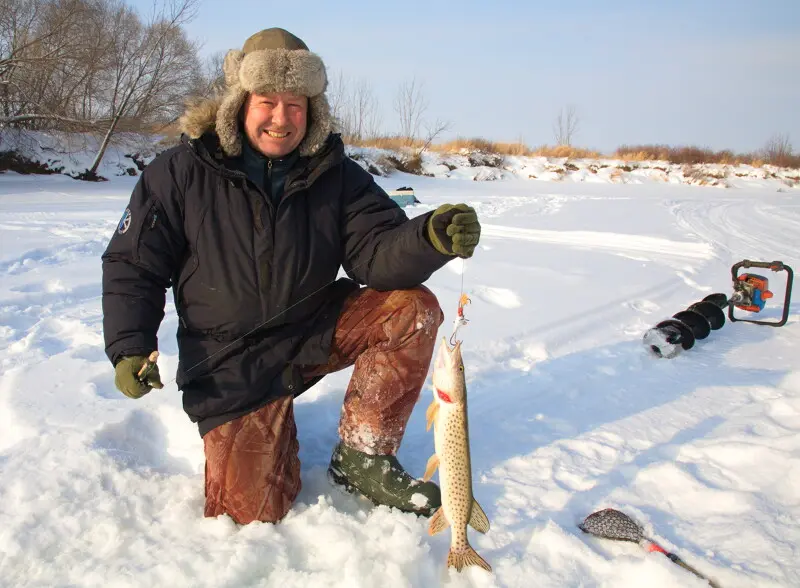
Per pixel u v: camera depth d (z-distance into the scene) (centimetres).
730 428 366
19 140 2305
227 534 259
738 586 236
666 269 884
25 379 396
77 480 287
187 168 267
